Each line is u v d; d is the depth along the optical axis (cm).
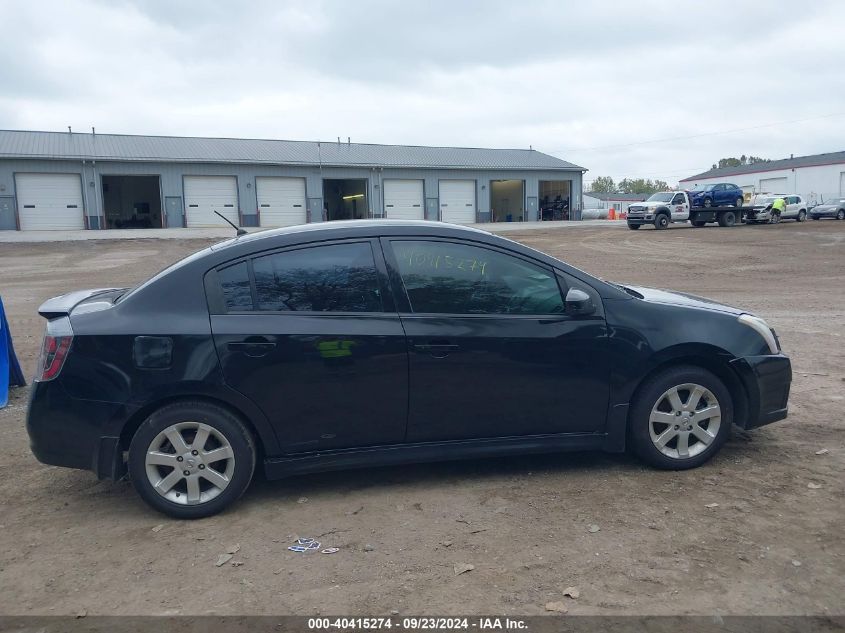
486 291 454
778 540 376
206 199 4503
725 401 477
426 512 422
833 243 2844
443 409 443
